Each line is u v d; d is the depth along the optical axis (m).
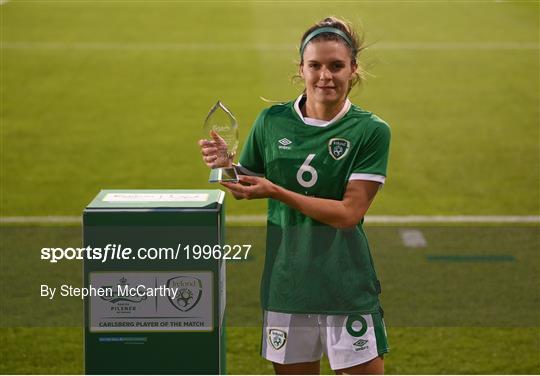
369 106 17.92
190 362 5.15
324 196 5.47
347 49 5.24
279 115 5.50
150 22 25.16
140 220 5.02
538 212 12.27
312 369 5.69
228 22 25.19
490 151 15.12
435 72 20.52
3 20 25.03
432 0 27.88
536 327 8.72
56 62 21.08
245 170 5.71
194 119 16.97
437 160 14.62
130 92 18.81
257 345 8.27
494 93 18.88
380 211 12.23
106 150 15.12
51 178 13.66
